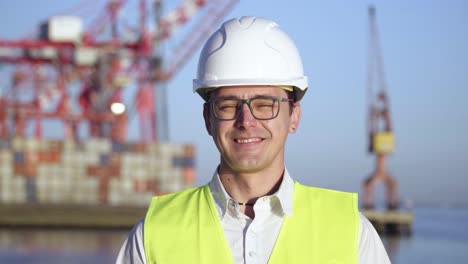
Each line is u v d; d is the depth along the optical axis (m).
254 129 3.54
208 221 3.63
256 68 3.62
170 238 3.63
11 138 62.78
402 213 68.94
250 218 3.61
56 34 59.53
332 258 3.54
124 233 56.38
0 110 63.88
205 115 3.79
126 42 61.81
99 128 64.62
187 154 64.25
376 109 69.25
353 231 3.61
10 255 41.66
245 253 3.53
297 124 3.84
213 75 3.65
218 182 3.66
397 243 65.25
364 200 69.62
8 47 60.31
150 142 63.91
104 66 61.31
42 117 63.72
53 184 62.94
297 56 3.78
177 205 3.76
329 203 3.70
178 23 63.66
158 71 62.47
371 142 69.19
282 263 3.51
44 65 61.94
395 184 69.75
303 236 3.57
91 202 63.00
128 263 3.70
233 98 3.59
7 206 59.81
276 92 3.64
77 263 38.97
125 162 63.50
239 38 3.69
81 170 63.22
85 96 64.06
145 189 63.53
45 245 46.66
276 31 3.77
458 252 61.31
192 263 3.56
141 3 61.94
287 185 3.62
